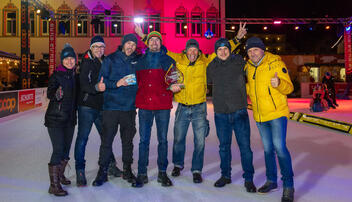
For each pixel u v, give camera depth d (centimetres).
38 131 755
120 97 336
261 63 300
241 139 324
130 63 343
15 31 2636
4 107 1070
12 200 285
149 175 371
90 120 336
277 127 291
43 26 2609
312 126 844
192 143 585
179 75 334
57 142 307
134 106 348
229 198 292
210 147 540
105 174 338
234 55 333
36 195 300
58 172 305
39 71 2570
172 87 329
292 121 964
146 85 336
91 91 321
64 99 311
